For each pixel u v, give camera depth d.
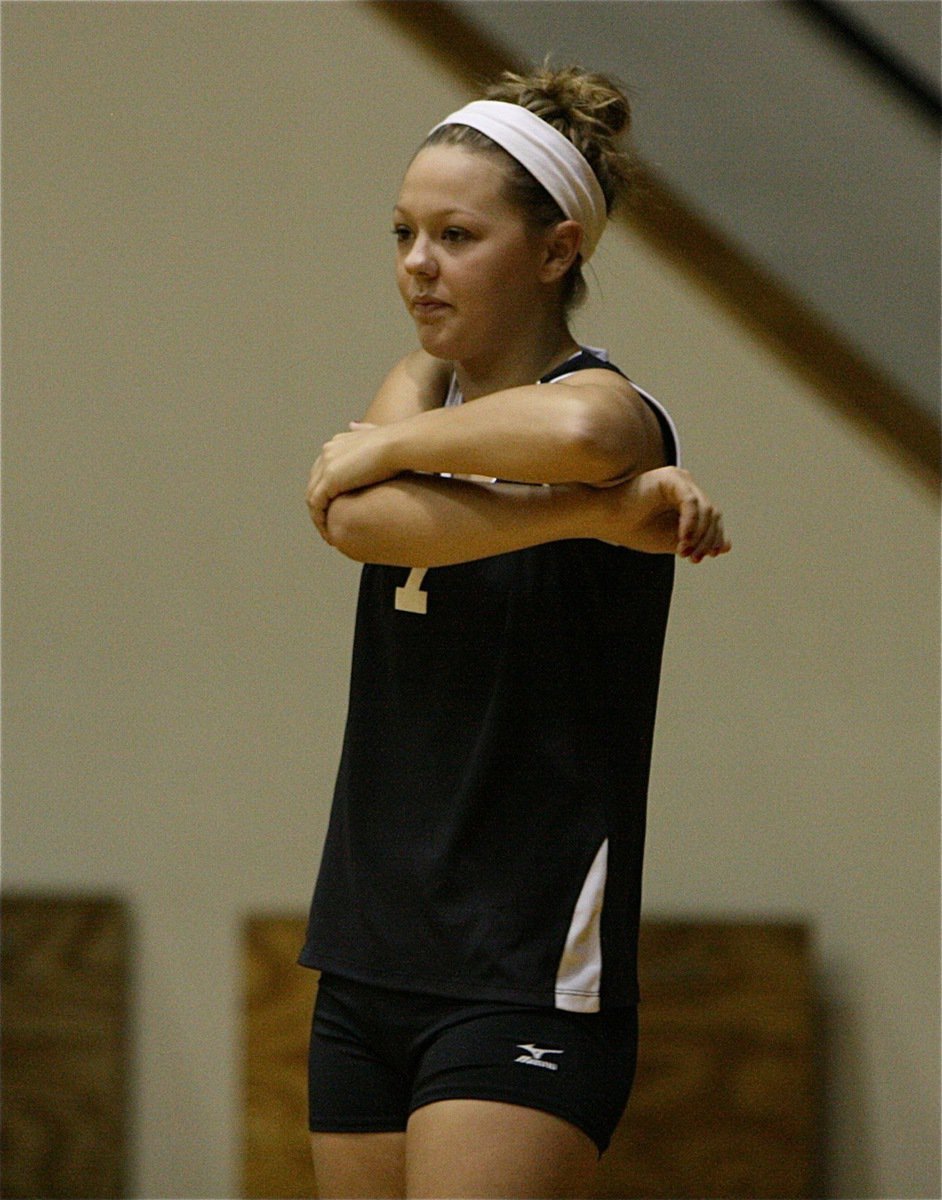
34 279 13.07
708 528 4.71
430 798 5.25
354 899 5.39
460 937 5.11
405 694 5.35
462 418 4.88
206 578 12.83
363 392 12.70
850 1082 11.92
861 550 12.00
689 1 11.88
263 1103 12.20
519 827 5.14
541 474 4.76
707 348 12.09
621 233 12.07
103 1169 12.59
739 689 12.11
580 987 5.08
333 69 12.70
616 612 5.35
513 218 5.21
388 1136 5.41
